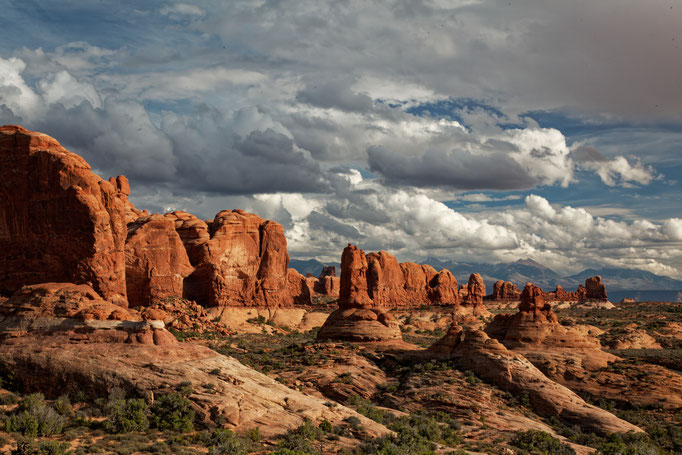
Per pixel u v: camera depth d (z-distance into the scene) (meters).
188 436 43.81
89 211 57.56
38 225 58.69
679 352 85.25
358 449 44.84
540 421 63.41
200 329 103.56
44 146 60.81
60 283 56.81
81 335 51.62
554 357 77.12
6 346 51.25
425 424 56.50
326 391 68.62
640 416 66.12
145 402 47.09
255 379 53.09
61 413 45.50
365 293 95.56
